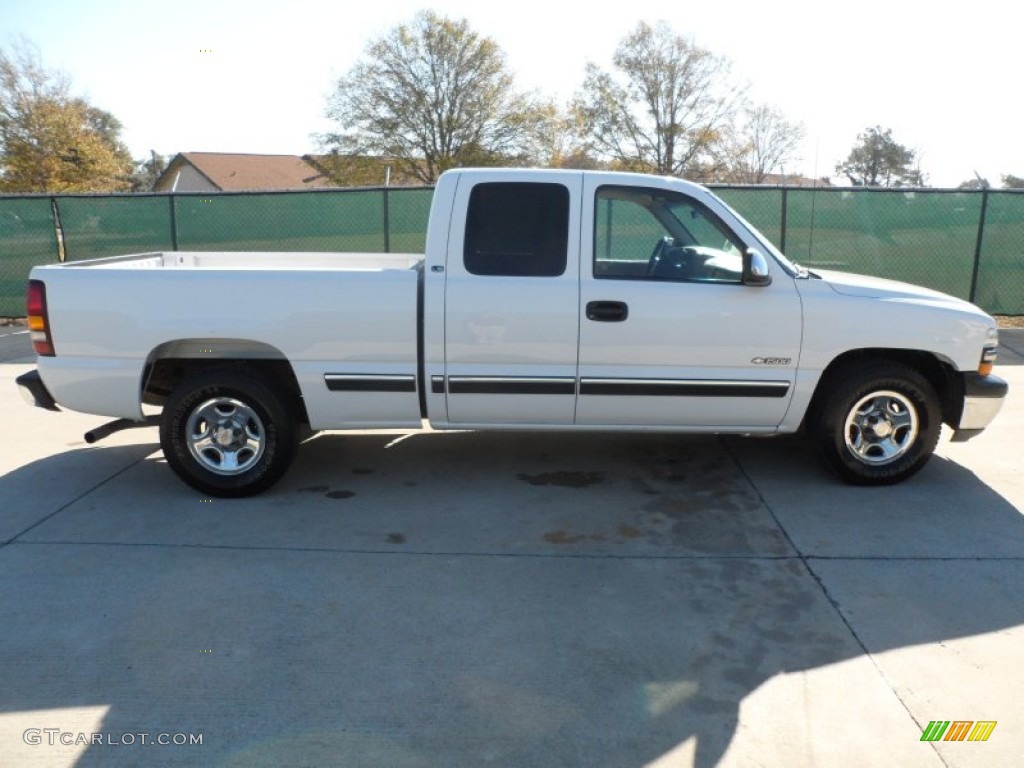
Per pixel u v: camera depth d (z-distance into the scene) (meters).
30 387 5.00
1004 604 3.73
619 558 4.22
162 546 4.36
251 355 4.95
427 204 11.88
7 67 37.66
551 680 3.14
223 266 6.59
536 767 2.67
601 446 6.10
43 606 3.70
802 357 4.91
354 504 4.98
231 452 5.05
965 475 5.44
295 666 3.23
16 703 2.99
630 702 3.01
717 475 5.46
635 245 5.10
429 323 4.79
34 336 4.89
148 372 4.94
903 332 4.90
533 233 4.84
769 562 4.16
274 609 3.68
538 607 3.71
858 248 11.65
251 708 2.97
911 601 3.76
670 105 44.50
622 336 4.82
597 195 4.86
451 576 4.02
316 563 4.16
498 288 4.77
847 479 5.20
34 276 4.85
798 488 5.21
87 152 39.03
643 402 4.93
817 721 2.90
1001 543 4.38
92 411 4.95
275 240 12.22
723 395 4.92
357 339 4.84
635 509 4.88
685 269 4.93
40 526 4.62
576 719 2.91
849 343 4.90
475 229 4.82
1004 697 3.05
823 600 3.77
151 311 4.80
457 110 41.50
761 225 11.62
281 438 5.00
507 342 4.81
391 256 6.68
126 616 3.61
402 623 3.56
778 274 4.90
